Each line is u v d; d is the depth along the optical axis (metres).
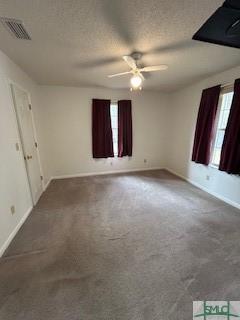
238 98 2.69
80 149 4.54
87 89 4.28
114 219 2.55
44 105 4.08
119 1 1.36
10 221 2.12
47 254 1.86
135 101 4.70
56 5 1.39
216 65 2.76
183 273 1.62
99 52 2.27
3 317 1.25
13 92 2.47
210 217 2.60
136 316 1.26
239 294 1.42
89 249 1.93
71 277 1.57
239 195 2.85
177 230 2.28
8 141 2.22
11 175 2.23
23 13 1.48
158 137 5.12
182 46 2.11
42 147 3.86
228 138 2.87
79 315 1.26
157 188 3.76
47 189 3.74
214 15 1.53
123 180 4.29
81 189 3.72
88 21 1.61
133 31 1.78
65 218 2.58
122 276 1.58
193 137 3.97
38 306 1.32
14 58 2.43
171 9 1.45
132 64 2.24
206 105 3.38
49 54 2.32
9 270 1.65
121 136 4.65
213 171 3.38
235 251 1.90
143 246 1.98
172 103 4.84
